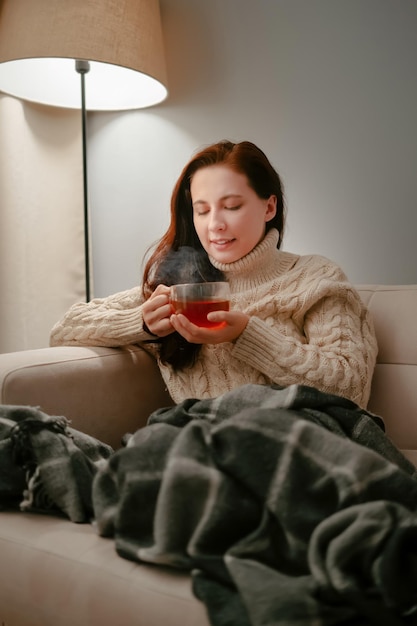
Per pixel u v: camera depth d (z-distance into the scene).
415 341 1.25
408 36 1.58
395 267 1.63
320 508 0.68
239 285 1.29
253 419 0.73
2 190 1.82
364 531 0.60
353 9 1.63
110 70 1.84
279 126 1.74
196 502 0.69
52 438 0.86
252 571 0.62
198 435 0.74
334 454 0.70
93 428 1.18
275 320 1.21
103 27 1.59
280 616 0.57
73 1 1.57
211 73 1.81
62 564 0.72
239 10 1.76
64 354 1.17
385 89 1.61
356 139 1.65
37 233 1.90
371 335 1.22
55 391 1.10
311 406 0.89
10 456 0.86
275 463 0.69
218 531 0.67
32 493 0.83
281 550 0.67
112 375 1.23
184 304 1.05
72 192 1.98
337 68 1.66
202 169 1.24
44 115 1.92
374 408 1.27
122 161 1.96
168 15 1.86
